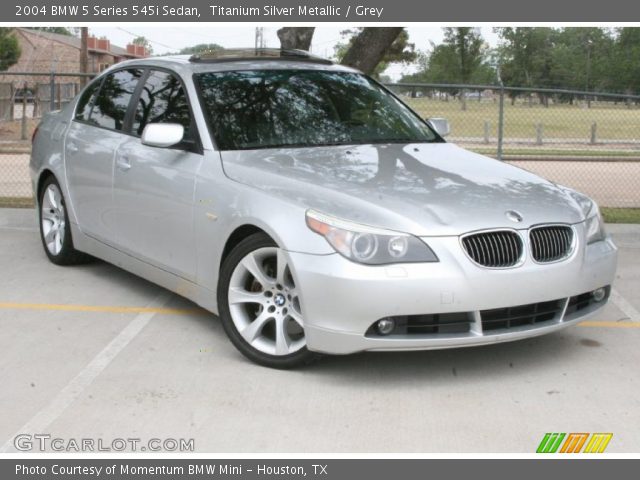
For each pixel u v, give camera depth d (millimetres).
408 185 4711
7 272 6918
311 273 4305
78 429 3975
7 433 3926
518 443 3846
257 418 4098
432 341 4254
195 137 5320
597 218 4996
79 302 6078
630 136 20453
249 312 4930
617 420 4098
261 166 4930
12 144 23906
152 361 4875
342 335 4266
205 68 5773
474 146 20844
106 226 6191
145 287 6492
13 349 5074
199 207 5094
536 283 4402
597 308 4875
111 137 6180
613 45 48031
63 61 58969
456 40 45219
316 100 5797
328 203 4430
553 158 20031
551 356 4996
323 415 4137
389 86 10664
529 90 10719
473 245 4301
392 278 4164
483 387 4504
